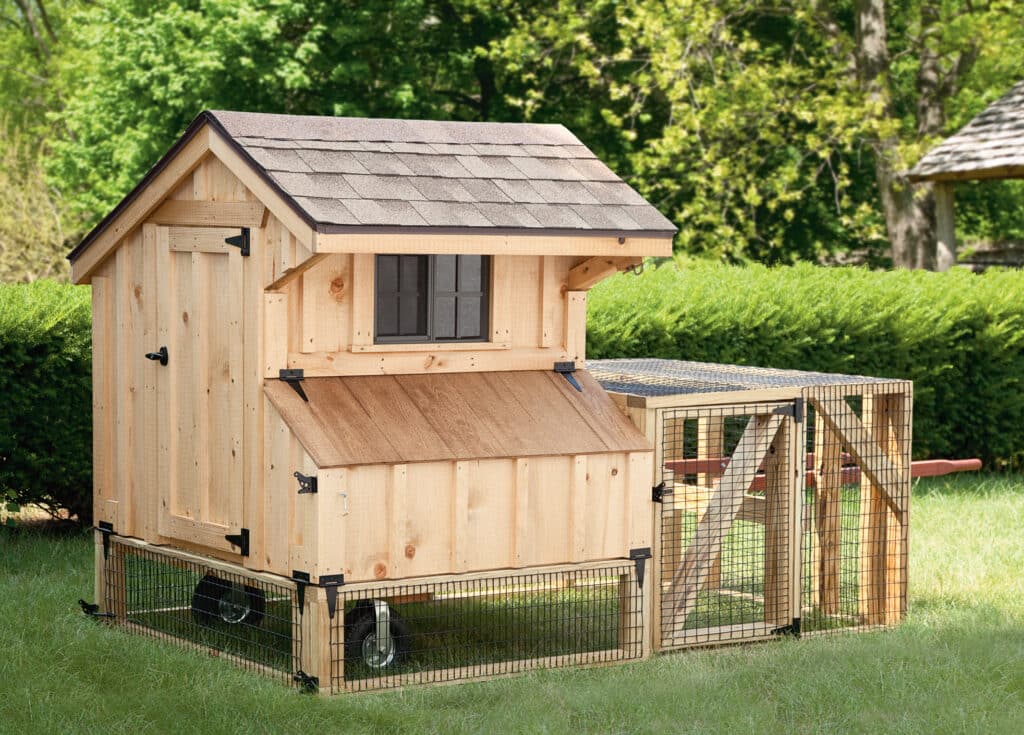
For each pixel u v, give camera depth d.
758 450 8.63
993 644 8.44
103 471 8.77
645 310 13.62
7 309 11.23
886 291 15.30
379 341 7.84
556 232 7.67
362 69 28.23
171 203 8.10
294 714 6.76
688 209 25.95
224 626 8.59
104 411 8.74
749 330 14.26
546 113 31.67
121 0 31.06
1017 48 26.73
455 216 7.41
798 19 27.27
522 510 7.67
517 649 8.33
